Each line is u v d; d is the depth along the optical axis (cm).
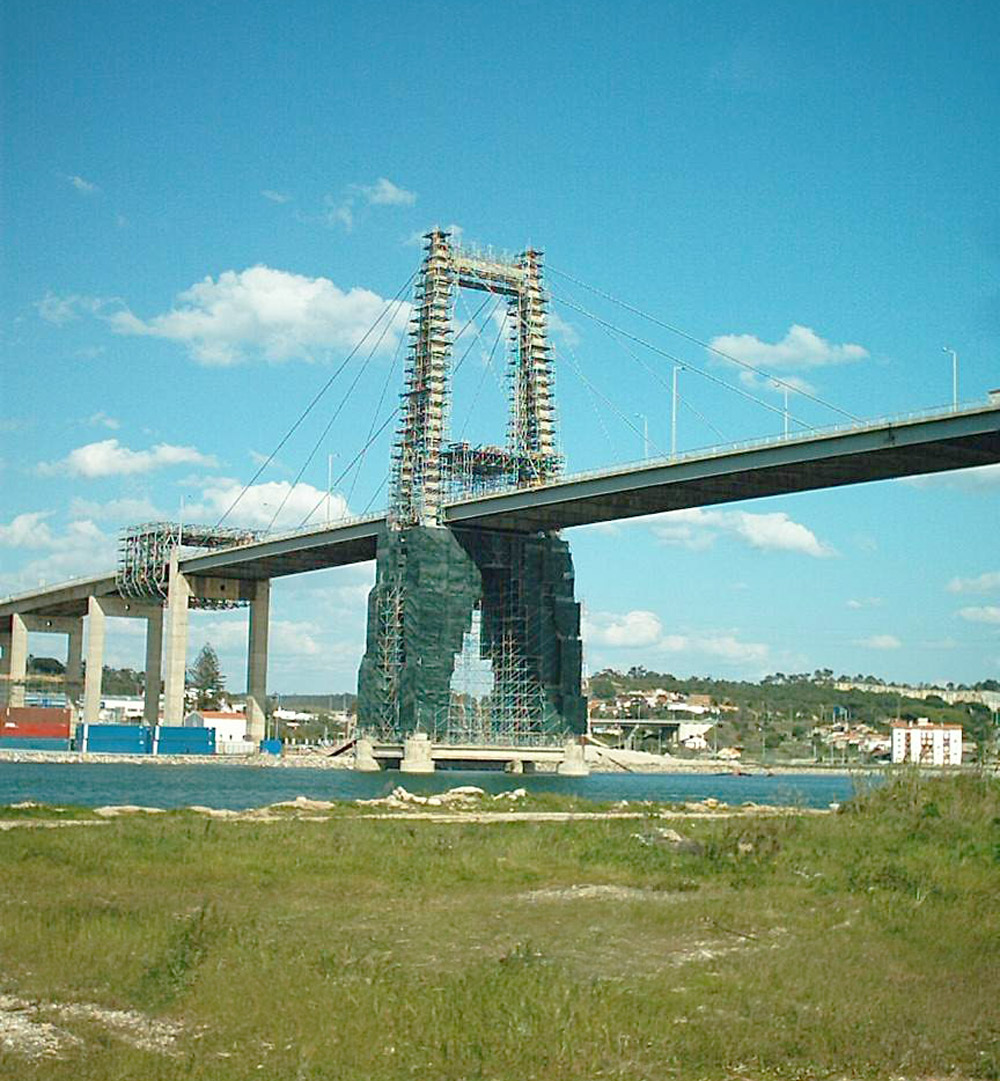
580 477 15000
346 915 3058
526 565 17388
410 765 16262
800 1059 1945
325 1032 1992
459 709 16800
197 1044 1961
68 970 2383
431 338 17262
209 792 10731
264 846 4353
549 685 17375
